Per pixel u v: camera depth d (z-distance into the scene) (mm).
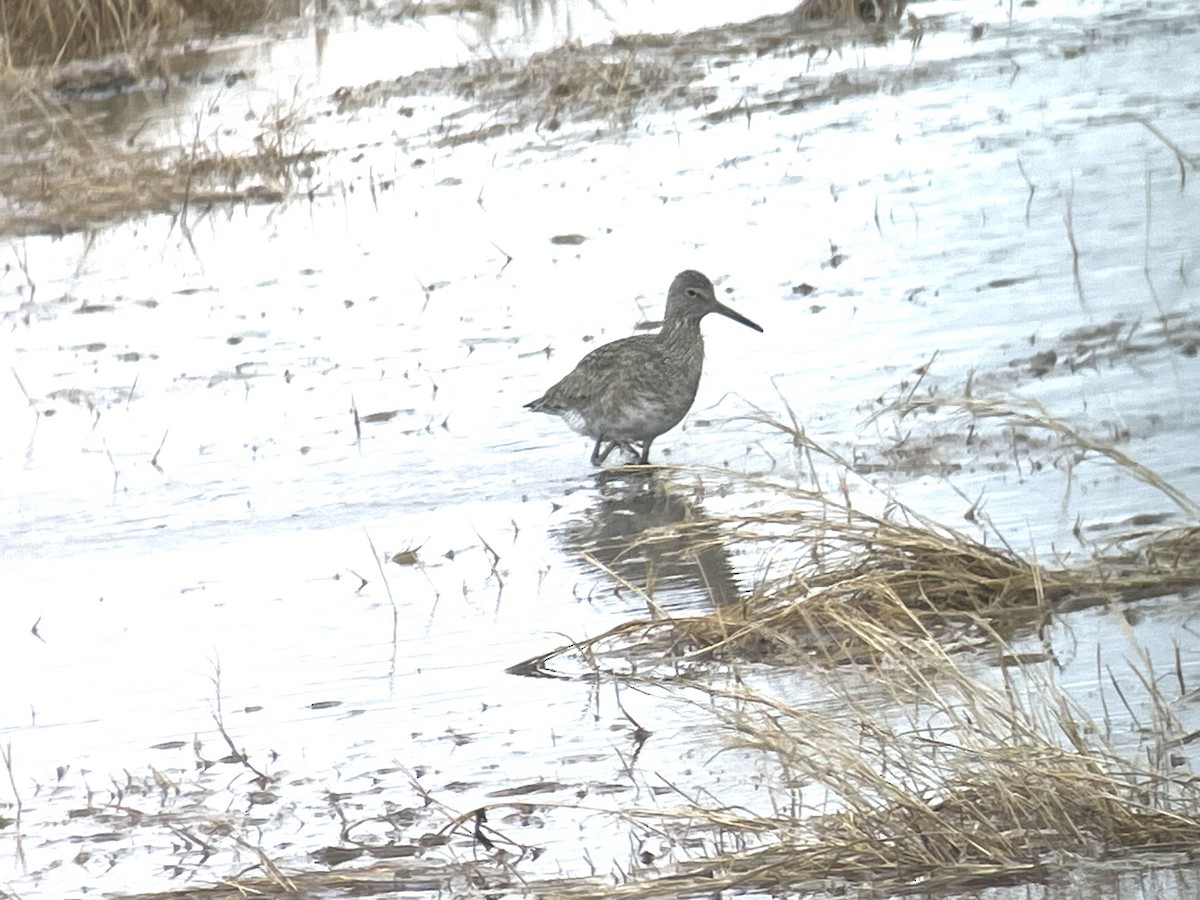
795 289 17797
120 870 8672
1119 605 10148
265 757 9852
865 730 8906
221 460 15539
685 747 9352
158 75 30453
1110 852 7734
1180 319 15586
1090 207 18828
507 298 18922
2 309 20500
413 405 16391
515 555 12828
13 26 30969
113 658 11648
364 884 8203
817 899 7629
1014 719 8289
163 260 21750
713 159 22781
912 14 28969
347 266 20703
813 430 14453
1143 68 24109
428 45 31078
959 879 7645
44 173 25422
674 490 13781
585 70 27422
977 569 10938
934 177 20672
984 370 15031
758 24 29938
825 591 10680
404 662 11039
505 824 8688
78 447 16172
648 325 17609
